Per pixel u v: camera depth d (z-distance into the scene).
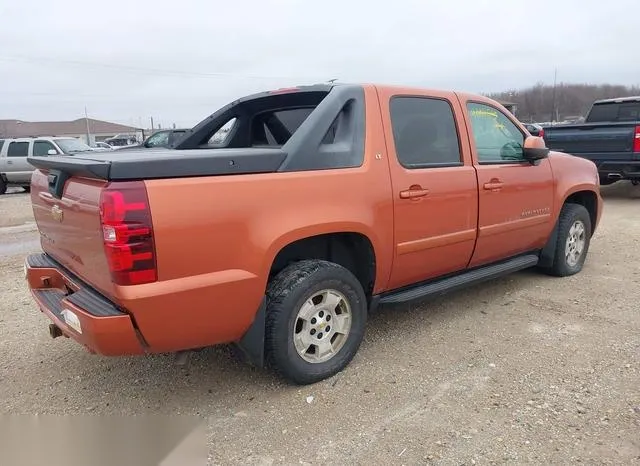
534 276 5.66
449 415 3.06
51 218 3.36
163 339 2.82
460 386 3.38
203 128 4.92
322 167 3.36
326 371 3.47
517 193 4.68
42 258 3.72
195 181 2.80
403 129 3.91
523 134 4.98
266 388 3.43
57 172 3.15
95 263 2.80
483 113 4.58
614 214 9.35
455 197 4.10
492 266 4.78
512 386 3.36
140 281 2.65
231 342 3.21
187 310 2.80
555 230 5.38
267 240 3.02
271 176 3.10
